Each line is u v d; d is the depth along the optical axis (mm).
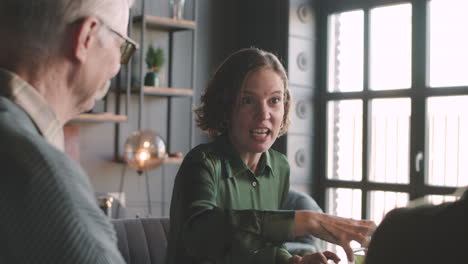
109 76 860
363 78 5504
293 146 5625
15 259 652
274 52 5699
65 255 653
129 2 898
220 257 1239
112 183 5258
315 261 1189
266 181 1552
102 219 715
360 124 5539
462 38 4930
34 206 656
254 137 1446
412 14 5160
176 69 5684
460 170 4922
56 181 674
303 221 1204
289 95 1609
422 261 618
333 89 5754
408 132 5242
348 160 5625
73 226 664
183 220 1316
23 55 780
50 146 715
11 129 693
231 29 6078
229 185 1461
